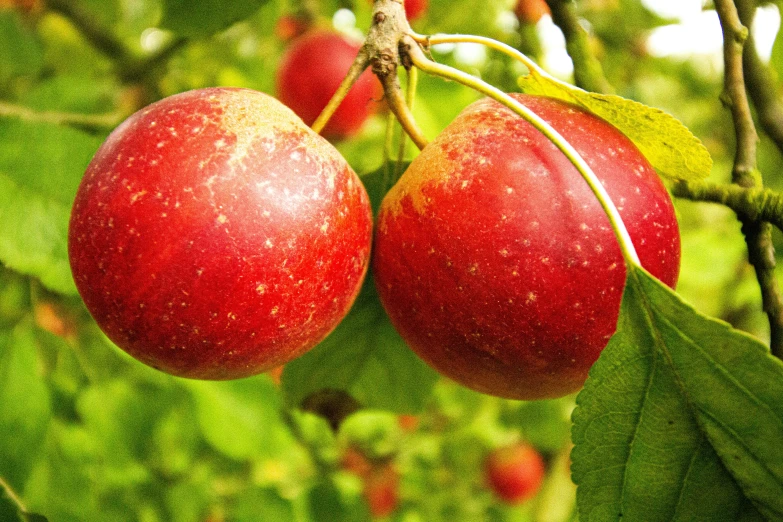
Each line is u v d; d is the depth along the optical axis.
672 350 0.28
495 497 0.83
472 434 0.80
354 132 0.51
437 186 0.31
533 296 0.30
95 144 0.38
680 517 0.30
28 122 0.37
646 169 0.32
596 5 0.63
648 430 0.29
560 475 0.78
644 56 0.68
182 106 0.31
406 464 0.80
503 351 0.31
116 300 0.30
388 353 0.40
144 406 0.44
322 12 0.60
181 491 0.52
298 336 0.31
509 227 0.30
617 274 0.30
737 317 0.76
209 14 0.40
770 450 0.28
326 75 0.48
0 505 0.32
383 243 0.32
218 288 0.30
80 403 0.43
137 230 0.30
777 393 0.28
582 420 0.29
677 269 0.32
